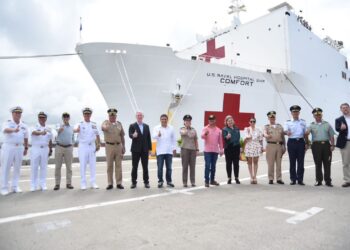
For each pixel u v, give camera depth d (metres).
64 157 4.92
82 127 4.86
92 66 9.65
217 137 5.16
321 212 3.25
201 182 5.55
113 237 2.46
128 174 6.74
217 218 3.02
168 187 4.95
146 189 4.75
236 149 5.38
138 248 2.22
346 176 4.96
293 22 13.23
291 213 3.22
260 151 5.46
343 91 18.42
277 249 2.20
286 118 13.05
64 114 4.88
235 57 13.79
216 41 14.44
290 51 12.75
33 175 4.75
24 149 4.78
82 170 4.81
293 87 13.37
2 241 2.38
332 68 16.97
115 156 4.86
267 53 13.16
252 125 5.56
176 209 3.39
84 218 3.02
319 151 5.05
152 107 10.10
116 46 9.36
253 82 11.97
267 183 5.43
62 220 2.96
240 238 2.43
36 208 3.45
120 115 9.98
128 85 9.73
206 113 10.91
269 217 3.06
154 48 9.75
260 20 13.52
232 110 11.44
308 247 2.23
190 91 10.53
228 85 11.30
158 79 9.97
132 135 4.81
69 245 2.29
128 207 3.49
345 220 2.95
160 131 5.00
